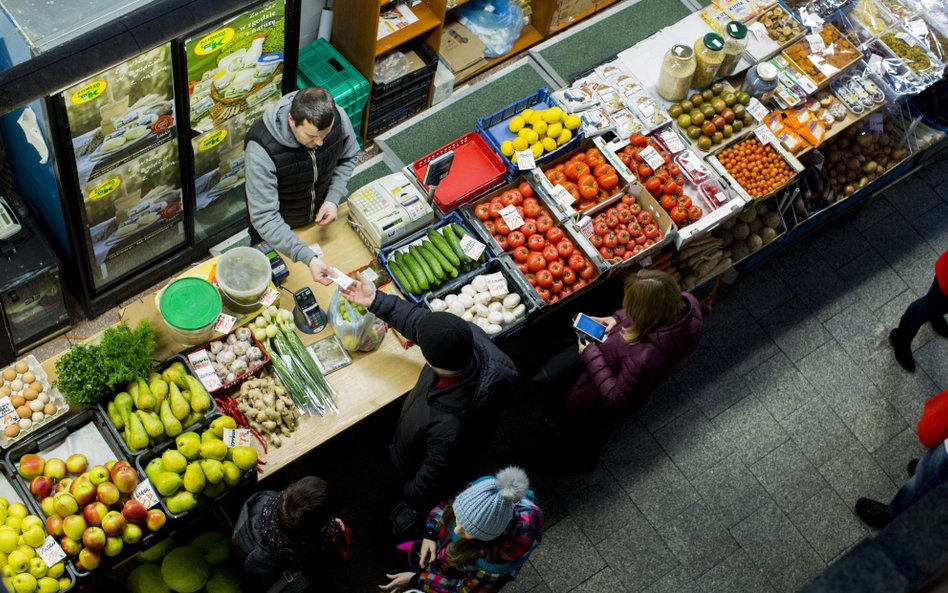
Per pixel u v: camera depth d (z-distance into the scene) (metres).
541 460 5.34
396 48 6.23
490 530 3.34
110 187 4.78
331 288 4.61
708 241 5.54
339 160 4.75
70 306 5.41
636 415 5.64
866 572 1.02
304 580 3.73
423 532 4.61
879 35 5.97
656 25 7.12
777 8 5.89
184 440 3.76
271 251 4.53
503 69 6.77
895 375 6.05
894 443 5.80
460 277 4.75
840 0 6.03
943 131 6.25
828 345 6.10
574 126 5.27
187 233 5.65
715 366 5.91
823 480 5.61
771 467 5.60
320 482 3.45
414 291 4.59
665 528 5.31
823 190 5.88
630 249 5.08
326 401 4.27
